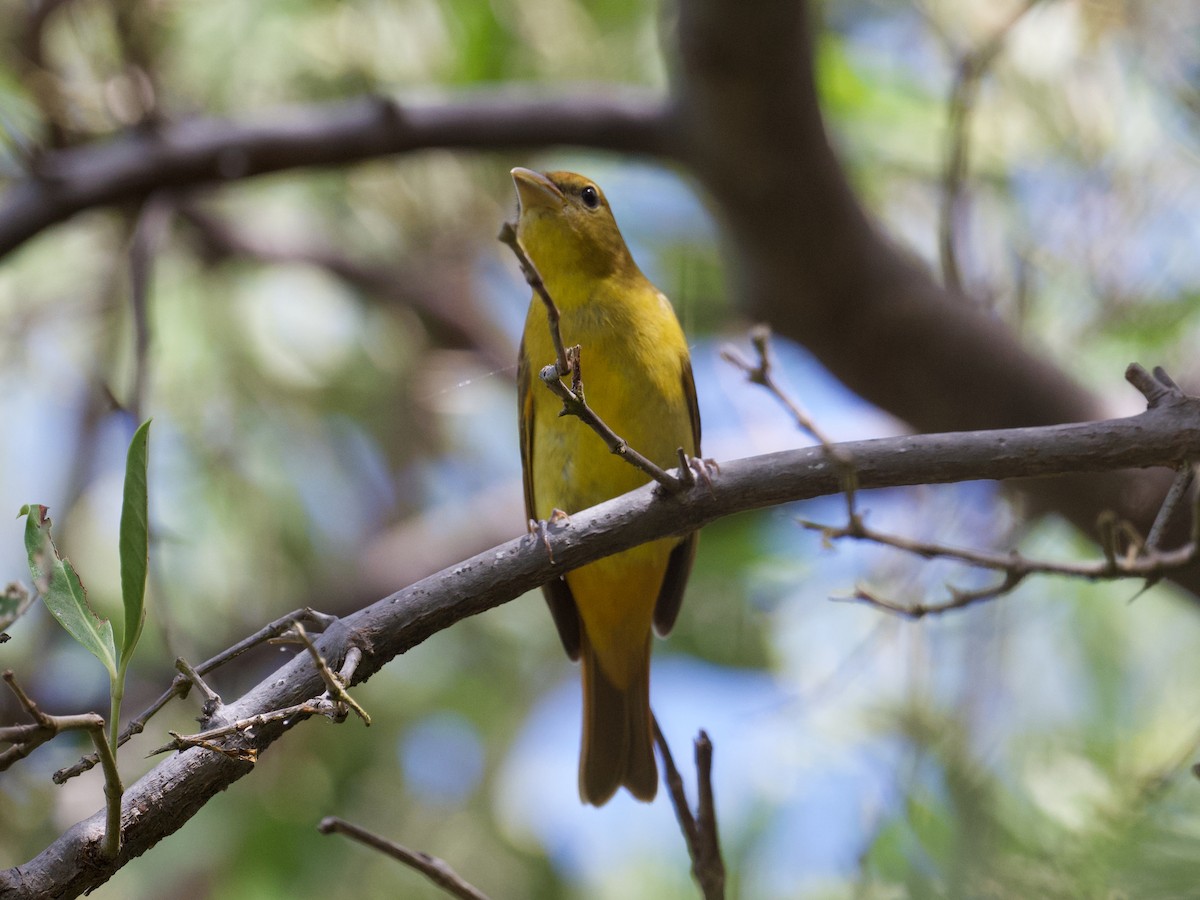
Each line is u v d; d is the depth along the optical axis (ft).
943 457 19.98
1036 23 32.89
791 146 31.81
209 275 44.01
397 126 35.42
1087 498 31.53
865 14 40.11
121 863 16.40
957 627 30.55
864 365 34.47
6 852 33.14
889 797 21.79
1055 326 35.42
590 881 39.22
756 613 39.63
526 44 42.55
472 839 39.75
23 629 38.65
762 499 20.57
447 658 44.45
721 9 29.81
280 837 36.37
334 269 46.70
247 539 41.55
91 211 34.71
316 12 40.50
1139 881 16.57
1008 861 17.85
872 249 33.42
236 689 40.47
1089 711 31.14
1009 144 34.47
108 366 41.06
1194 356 31.99
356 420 45.55
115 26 34.60
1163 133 31.71
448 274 48.52
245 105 40.81
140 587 14.79
